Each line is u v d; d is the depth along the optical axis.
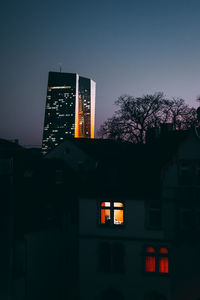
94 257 34.78
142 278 33.28
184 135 36.22
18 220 39.12
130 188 34.09
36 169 45.41
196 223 32.91
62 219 43.97
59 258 42.88
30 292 38.69
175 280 32.56
